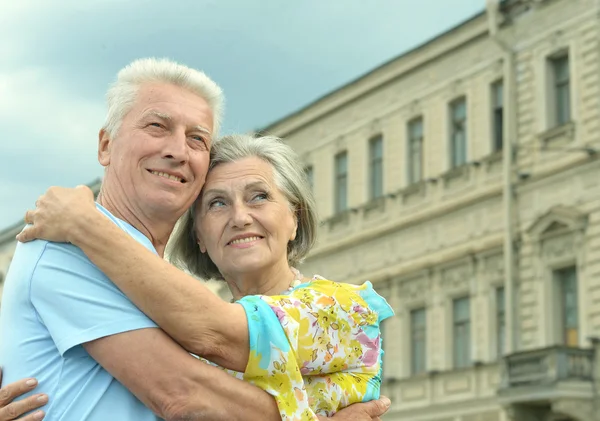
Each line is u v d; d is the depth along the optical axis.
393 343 24.98
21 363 2.30
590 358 19.53
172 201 2.55
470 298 22.86
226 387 2.26
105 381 2.28
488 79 23.03
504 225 21.92
